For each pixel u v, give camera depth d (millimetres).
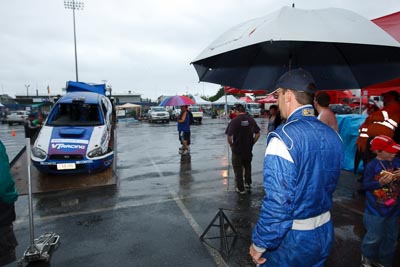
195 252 3127
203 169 7129
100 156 6203
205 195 5070
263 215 1380
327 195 1430
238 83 3312
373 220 2500
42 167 5891
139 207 4523
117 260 2988
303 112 1468
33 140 9367
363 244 2615
